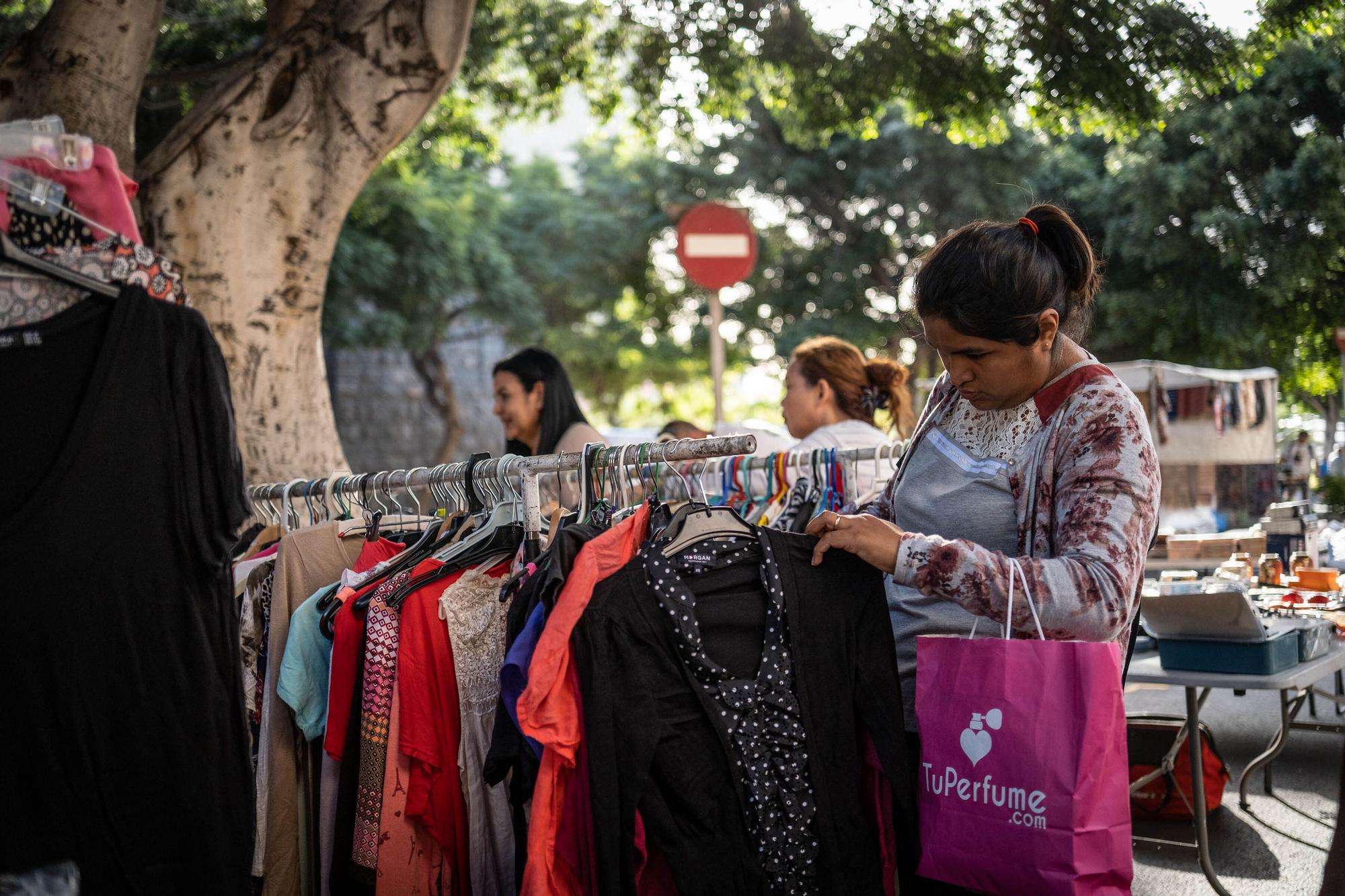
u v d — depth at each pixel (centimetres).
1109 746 176
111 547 186
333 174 443
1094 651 176
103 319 191
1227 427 898
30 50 390
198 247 420
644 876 205
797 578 209
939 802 189
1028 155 1409
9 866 176
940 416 226
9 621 177
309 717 254
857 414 417
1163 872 384
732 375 2553
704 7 695
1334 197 850
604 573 200
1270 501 1055
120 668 186
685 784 197
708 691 200
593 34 762
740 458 351
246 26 702
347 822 245
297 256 439
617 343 2306
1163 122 651
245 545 312
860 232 1717
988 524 209
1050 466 201
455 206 1811
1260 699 650
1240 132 853
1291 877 372
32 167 187
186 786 192
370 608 242
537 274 2186
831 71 668
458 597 247
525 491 257
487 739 249
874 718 209
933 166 1510
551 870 192
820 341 425
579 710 193
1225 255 944
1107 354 1209
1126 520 188
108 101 388
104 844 184
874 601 213
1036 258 194
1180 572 480
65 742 181
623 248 2148
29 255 183
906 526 224
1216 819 438
